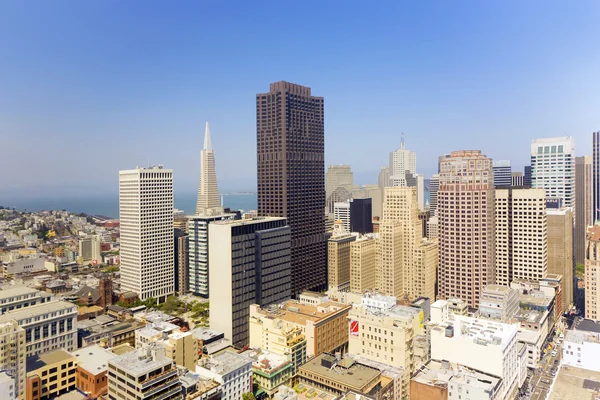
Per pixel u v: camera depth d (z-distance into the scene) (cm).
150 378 17312
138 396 16938
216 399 19888
